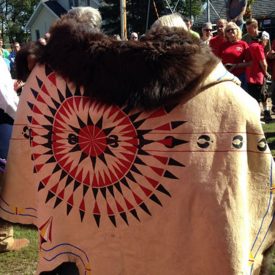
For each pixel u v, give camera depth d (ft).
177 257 7.54
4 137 11.11
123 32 50.80
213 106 7.31
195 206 7.36
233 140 7.29
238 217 7.28
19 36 182.19
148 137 7.46
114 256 7.91
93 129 7.74
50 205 8.30
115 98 7.38
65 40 7.66
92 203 7.95
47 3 132.05
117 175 7.72
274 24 86.69
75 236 8.15
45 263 8.33
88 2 122.62
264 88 29.89
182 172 7.36
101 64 7.36
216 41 24.80
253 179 7.63
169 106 7.35
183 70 7.09
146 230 7.68
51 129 8.15
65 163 8.08
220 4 93.71
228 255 7.28
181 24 8.30
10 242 12.71
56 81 7.97
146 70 7.14
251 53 24.82
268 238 7.86
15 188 9.19
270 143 23.34
